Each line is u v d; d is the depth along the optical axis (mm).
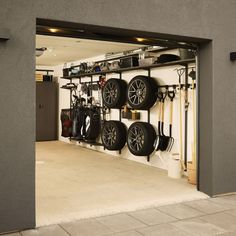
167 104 6320
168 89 6281
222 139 4648
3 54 3207
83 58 8891
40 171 6129
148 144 6293
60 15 3441
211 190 4586
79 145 9562
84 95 9125
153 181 5410
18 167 3334
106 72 7777
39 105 10547
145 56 6539
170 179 5559
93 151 8531
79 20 3543
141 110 6973
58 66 10695
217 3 4535
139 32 4012
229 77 4680
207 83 4617
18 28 3254
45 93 10625
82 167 6527
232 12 4680
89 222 3613
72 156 7797
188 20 4270
